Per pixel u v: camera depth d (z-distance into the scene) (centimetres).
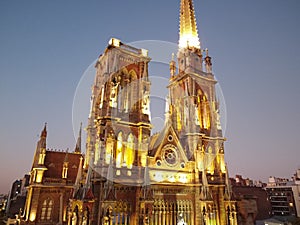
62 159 7075
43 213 6062
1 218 7531
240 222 7081
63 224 6003
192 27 7738
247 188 8169
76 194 4631
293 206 10288
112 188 4359
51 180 6394
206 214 5038
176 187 5134
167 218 4819
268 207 8162
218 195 5694
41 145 6738
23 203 8031
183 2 8262
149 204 4494
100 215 4153
